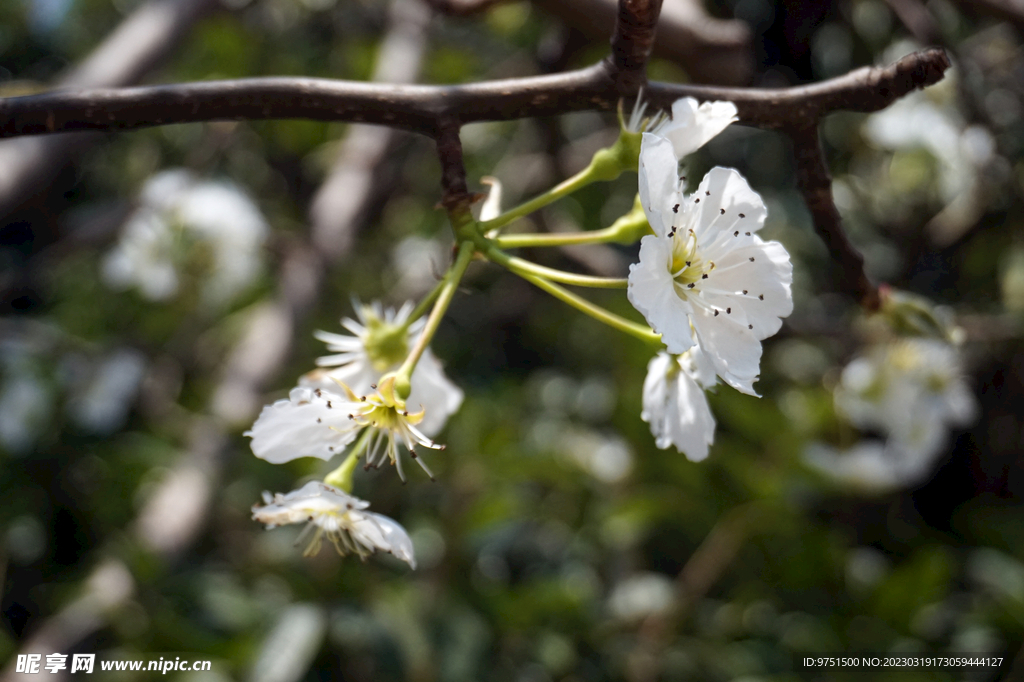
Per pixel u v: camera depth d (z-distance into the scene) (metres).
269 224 0.90
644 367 0.69
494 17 0.88
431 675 0.60
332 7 0.96
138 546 0.57
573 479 0.69
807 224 0.94
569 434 0.84
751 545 0.68
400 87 0.38
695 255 0.38
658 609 0.66
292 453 0.38
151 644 0.57
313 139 0.89
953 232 0.85
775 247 0.39
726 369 0.38
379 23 0.98
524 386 0.99
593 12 0.51
